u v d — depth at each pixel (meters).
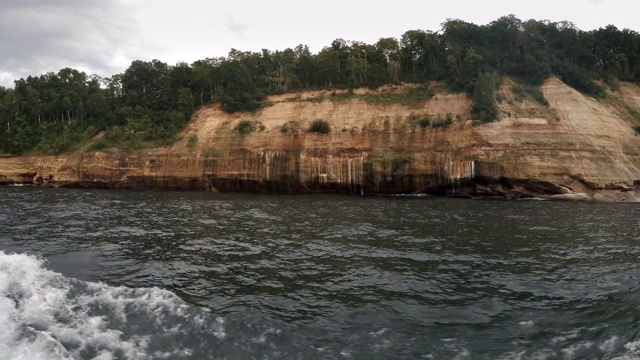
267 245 24.44
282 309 15.06
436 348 12.25
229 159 58.44
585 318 14.02
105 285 16.72
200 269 19.73
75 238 25.72
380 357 11.77
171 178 59.81
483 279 18.33
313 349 12.19
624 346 11.91
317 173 55.38
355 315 14.58
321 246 24.17
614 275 18.75
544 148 49.84
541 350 11.99
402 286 17.50
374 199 47.25
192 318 13.91
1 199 46.25
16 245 23.53
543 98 56.62
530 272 19.31
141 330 12.92
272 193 55.56
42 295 14.89
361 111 61.56
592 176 47.41
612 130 53.78
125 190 59.75
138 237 26.33
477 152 51.09
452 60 63.66
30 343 11.44
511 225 30.36
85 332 12.49
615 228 29.34
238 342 12.48
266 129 61.22
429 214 35.41
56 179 65.44
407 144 55.38
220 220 32.53
